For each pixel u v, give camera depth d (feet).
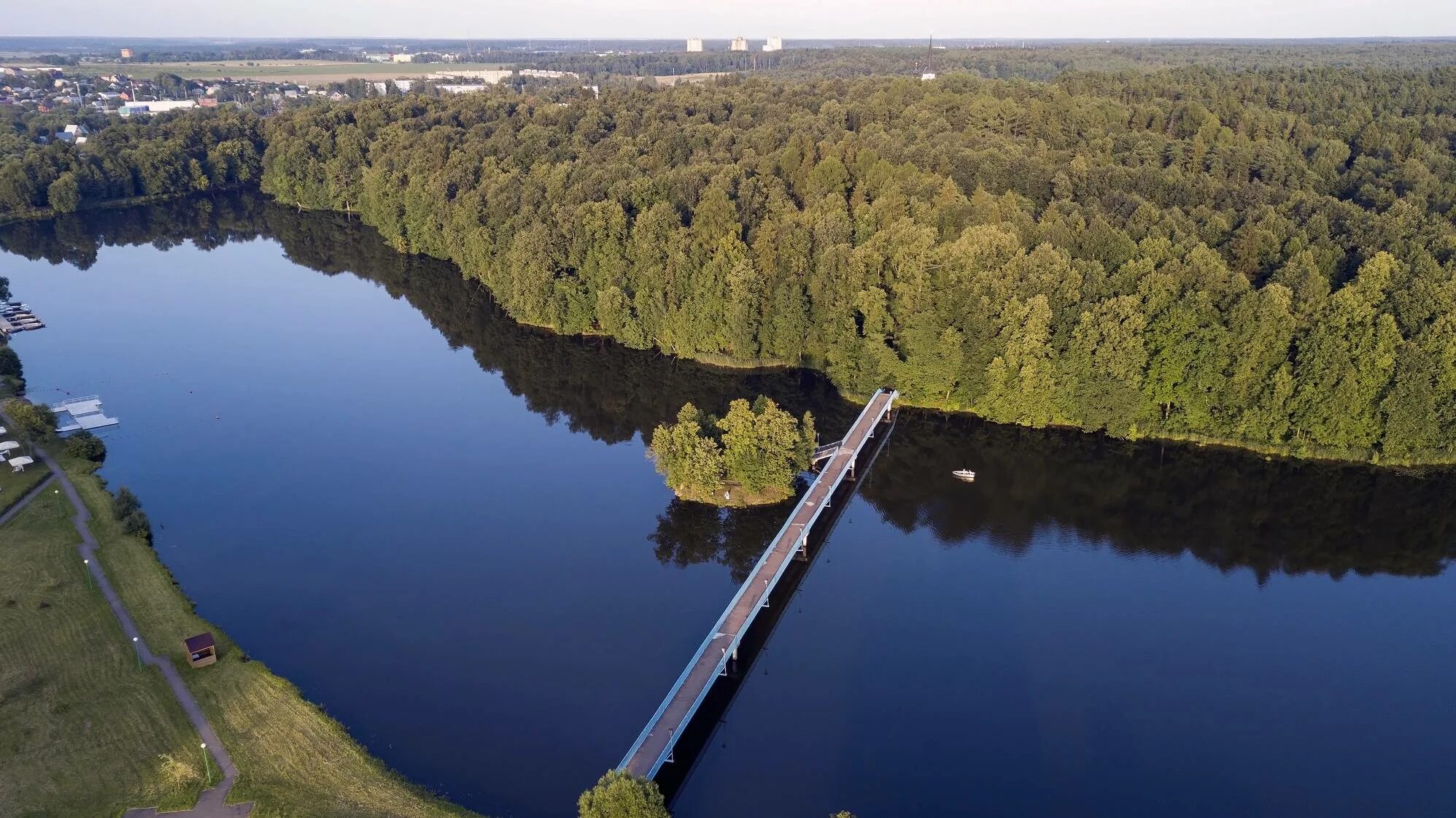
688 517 431.84
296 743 277.85
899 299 538.06
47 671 299.58
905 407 548.31
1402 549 415.64
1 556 360.07
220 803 252.01
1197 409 492.13
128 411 533.55
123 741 272.72
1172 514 445.78
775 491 446.60
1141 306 492.95
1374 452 474.08
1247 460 488.02
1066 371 498.69
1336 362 456.04
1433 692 322.96
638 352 631.97
